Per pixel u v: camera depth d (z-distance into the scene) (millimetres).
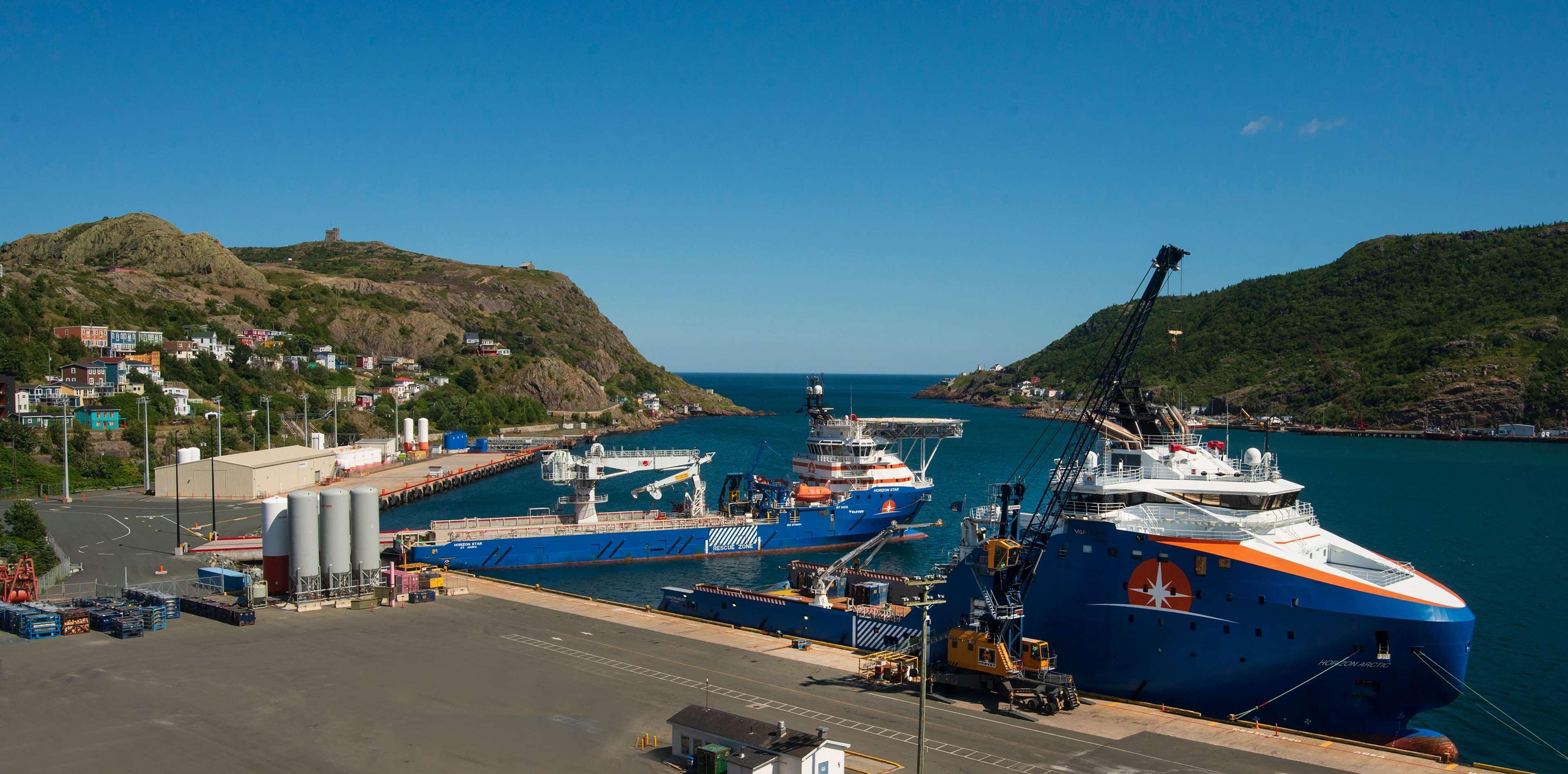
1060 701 41500
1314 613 37969
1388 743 38594
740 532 92562
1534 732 46469
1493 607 70312
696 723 35781
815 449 101625
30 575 61469
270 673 46750
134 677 45812
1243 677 39875
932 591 49875
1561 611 69000
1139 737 38375
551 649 51875
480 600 64625
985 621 45062
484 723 39969
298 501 61281
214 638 53438
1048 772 34688
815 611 55406
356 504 63375
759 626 58125
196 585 66562
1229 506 43250
